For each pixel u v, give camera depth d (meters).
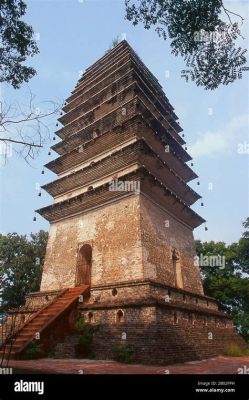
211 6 9.74
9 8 10.56
